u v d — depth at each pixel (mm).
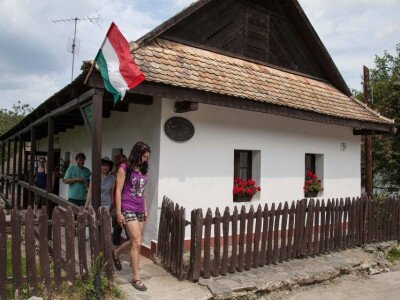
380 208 8461
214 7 8039
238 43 8500
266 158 7898
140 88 5562
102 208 4523
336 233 7453
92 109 5191
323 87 9930
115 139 8125
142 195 4984
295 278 5699
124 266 5770
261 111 7129
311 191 8891
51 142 7805
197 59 7133
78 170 8016
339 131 9703
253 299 5109
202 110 6848
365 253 7590
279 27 9445
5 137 17203
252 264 5988
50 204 7699
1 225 3992
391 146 14641
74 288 4262
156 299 4523
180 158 6523
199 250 5168
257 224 6020
